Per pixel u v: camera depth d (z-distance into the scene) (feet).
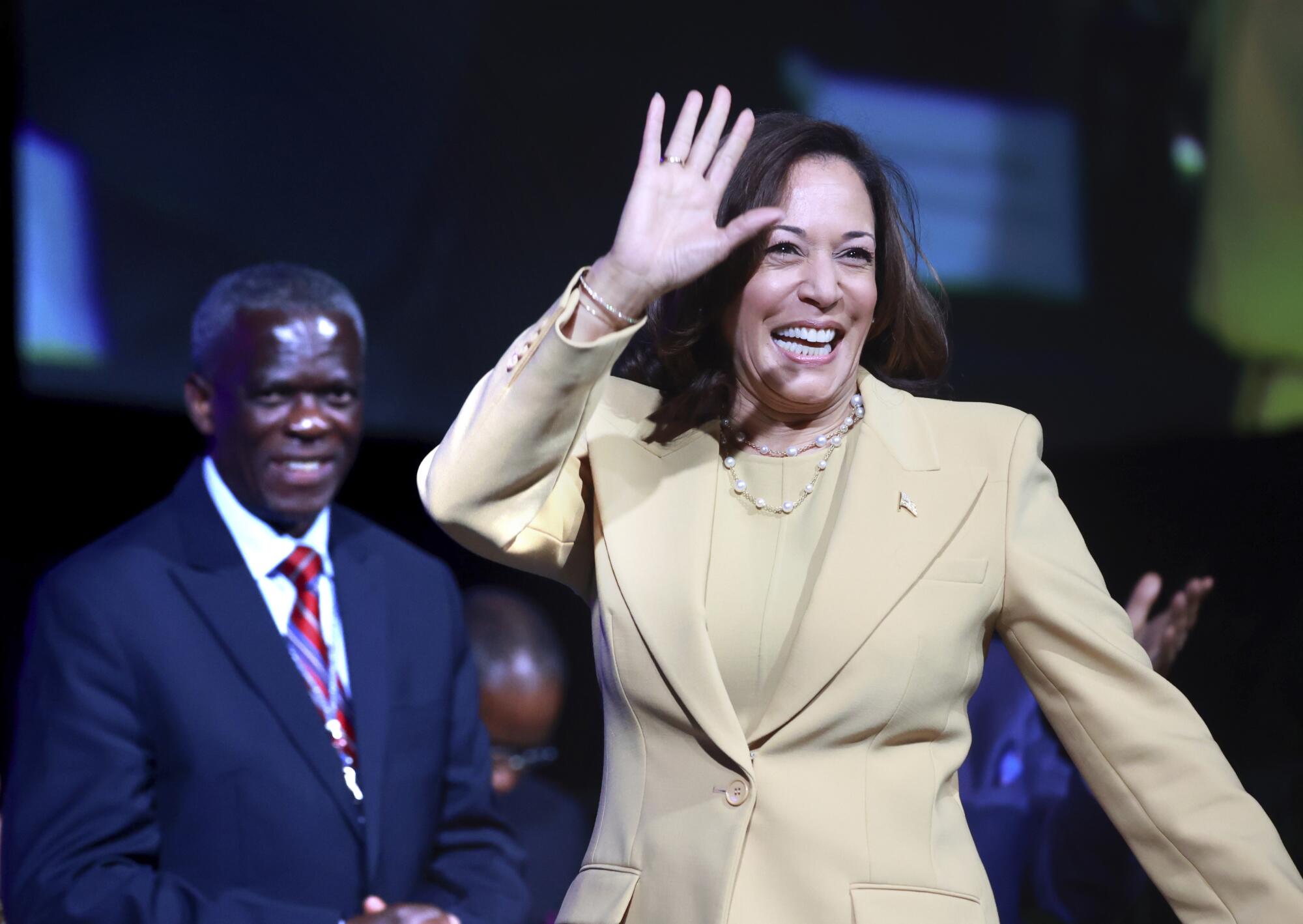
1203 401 55.21
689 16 54.90
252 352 27.20
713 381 18.17
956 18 54.60
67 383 51.62
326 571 27.53
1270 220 55.21
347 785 25.30
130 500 53.06
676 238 16.14
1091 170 55.26
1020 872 29.63
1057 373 55.01
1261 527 53.16
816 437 17.94
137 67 52.26
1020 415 17.71
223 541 26.68
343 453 27.86
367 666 26.55
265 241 52.95
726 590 16.96
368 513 54.65
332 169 53.57
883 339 19.19
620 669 16.76
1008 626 17.01
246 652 25.43
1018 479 17.03
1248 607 33.17
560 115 54.95
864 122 52.06
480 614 36.17
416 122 54.24
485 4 54.49
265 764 24.66
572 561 18.53
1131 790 16.30
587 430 18.28
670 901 15.80
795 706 15.94
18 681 25.67
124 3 52.11
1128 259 55.36
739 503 17.72
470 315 54.54
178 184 52.42
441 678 27.50
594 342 16.11
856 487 16.96
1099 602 16.61
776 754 16.02
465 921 25.50
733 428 18.20
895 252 18.47
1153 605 52.49
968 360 54.44
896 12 54.49
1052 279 55.11
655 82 55.01
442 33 54.34
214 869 24.07
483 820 27.48
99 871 23.00
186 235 52.47
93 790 23.72
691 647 16.25
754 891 15.64
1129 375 55.31
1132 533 54.60
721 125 16.62
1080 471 55.21
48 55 51.52
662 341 18.29
